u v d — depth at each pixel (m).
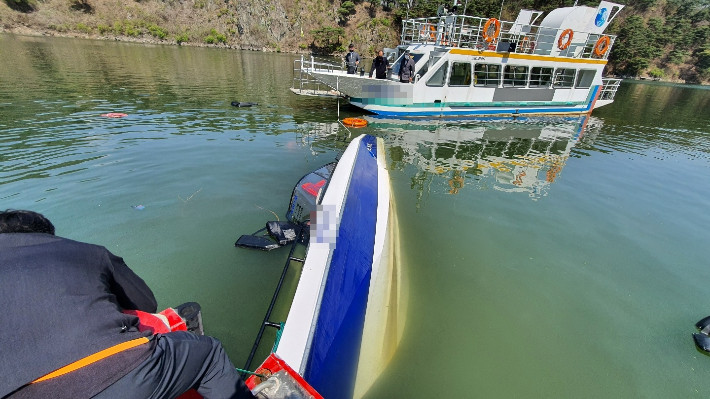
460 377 2.69
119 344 1.04
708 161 8.70
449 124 11.50
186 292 3.33
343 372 2.25
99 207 4.63
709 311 3.60
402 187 6.05
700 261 4.46
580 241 4.74
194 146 7.16
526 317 3.37
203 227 4.37
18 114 8.55
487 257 4.26
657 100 21.70
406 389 2.54
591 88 13.93
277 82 17.53
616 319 3.43
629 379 2.80
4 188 4.89
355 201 3.94
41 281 1.00
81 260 1.13
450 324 3.21
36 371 0.93
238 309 3.17
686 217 5.63
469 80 11.95
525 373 2.77
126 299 1.38
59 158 6.07
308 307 2.38
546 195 6.15
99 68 17.53
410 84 11.23
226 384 1.36
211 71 20.30
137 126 8.27
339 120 10.78
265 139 8.02
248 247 3.97
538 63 12.56
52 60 18.89
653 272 4.18
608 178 7.23
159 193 5.11
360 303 2.78
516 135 10.53
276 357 1.56
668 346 3.15
